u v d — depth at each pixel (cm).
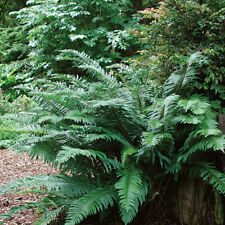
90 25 685
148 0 794
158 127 232
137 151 234
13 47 888
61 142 239
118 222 235
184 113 248
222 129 236
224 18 255
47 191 229
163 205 251
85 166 243
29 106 595
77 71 722
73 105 264
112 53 637
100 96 257
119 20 657
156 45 317
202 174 215
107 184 239
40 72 786
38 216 254
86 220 241
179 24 292
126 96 258
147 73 300
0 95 643
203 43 272
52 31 690
